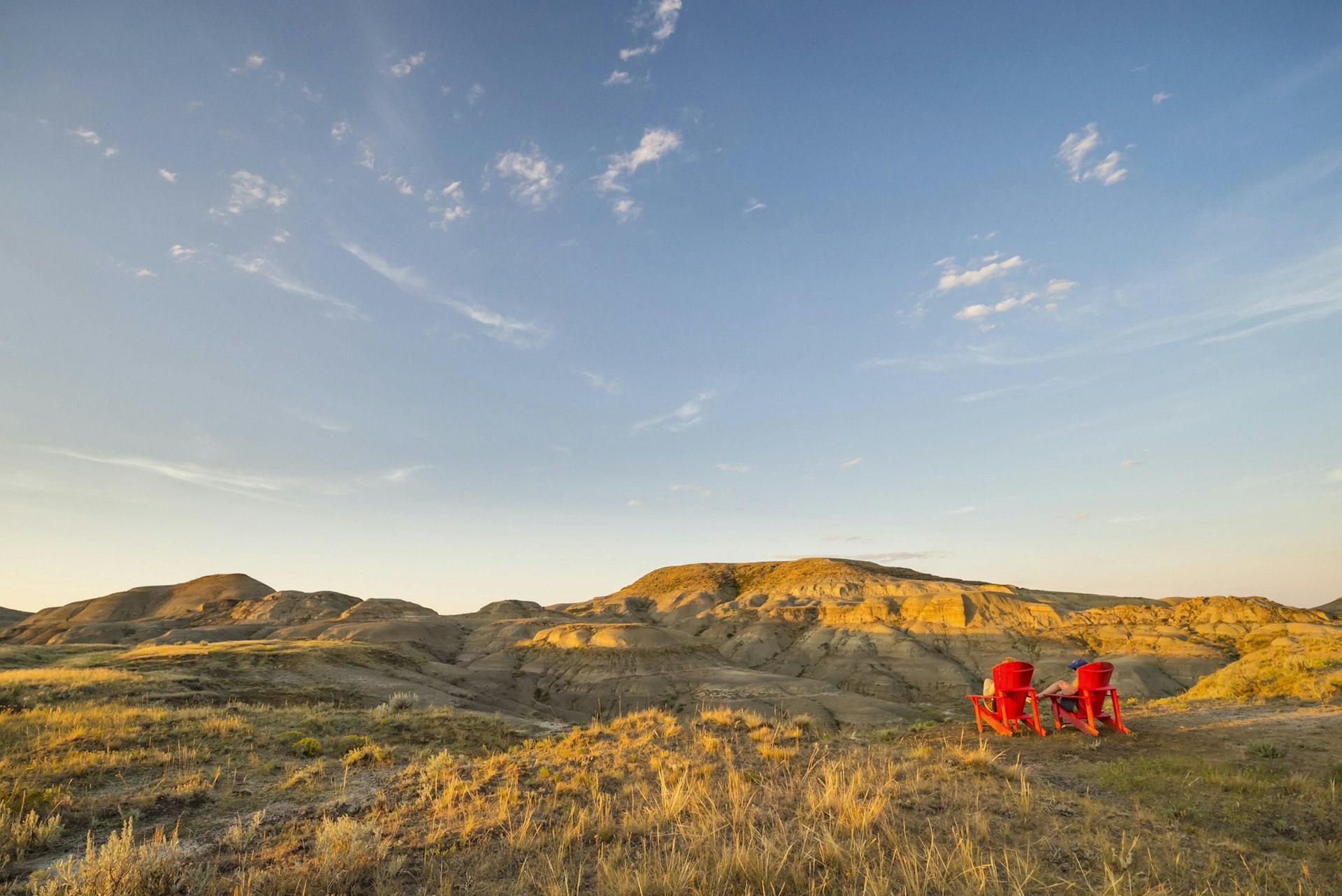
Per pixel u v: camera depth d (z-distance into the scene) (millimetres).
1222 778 9266
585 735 15531
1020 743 12891
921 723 16938
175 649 62656
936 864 5863
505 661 143500
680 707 104812
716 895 5484
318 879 6289
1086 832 7141
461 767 12109
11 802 9633
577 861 6691
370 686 46719
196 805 10273
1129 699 20359
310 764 13867
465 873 6430
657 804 8547
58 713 17938
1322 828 7430
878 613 186250
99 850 8055
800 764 11336
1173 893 5469
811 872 5953
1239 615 159750
